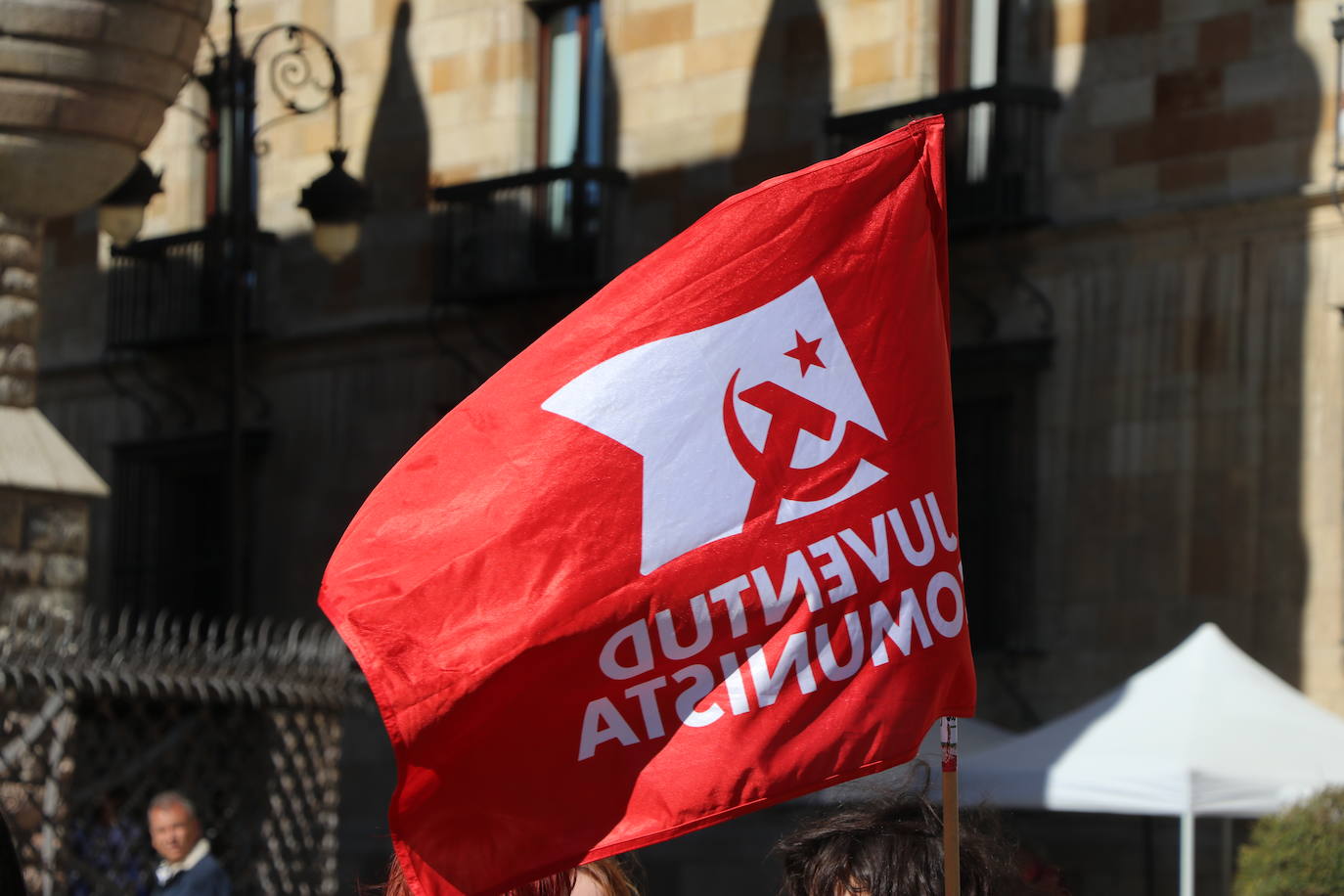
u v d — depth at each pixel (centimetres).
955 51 1744
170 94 1070
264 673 946
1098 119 1630
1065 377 1623
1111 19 1631
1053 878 338
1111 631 1570
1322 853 749
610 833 353
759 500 377
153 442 2330
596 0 2042
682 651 363
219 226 1745
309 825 990
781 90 1861
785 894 309
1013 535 1633
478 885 347
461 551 357
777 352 389
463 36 2123
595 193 1998
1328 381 1472
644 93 1967
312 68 2250
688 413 377
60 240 2511
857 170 407
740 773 361
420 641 349
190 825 865
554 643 354
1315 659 1455
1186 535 1538
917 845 304
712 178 1906
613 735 356
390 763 1962
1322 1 1510
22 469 1039
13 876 284
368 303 2170
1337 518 1455
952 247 1703
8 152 1023
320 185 1576
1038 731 1100
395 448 2123
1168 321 1567
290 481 2214
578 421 371
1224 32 1562
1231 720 1034
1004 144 1648
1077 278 1627
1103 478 1591
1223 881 1259
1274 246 1512
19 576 1034
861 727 372
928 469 396
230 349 1535
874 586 381
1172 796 1005
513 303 2027
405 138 2159
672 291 389
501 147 2078
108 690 909
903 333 402
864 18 1800
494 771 349
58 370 2483
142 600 2330
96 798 901
